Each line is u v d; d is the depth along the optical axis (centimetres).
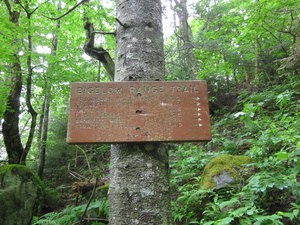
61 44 636
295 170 213
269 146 344
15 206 352
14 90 581
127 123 177
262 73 771
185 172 373
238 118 605
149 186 171
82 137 173
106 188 380
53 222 292
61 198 523
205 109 182
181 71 763
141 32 209
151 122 178
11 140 576
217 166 320
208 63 829
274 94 542
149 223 163
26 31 523
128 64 200
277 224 169
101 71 910
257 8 607
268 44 791
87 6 554
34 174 402
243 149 427
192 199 271
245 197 232
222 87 864
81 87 184
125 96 183
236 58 749
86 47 255
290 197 233
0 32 474
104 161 641
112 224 170
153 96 183
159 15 230
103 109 180
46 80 600
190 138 175
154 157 181
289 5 570
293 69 616
